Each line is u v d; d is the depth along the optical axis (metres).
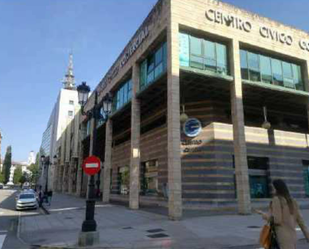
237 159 18.42
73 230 13.49
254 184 23.66
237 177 18.23
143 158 28.61
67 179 61.56
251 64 21.12
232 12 20.42
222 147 22.22
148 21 21.28
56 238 11.54
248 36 20.67
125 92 26.81
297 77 23.20
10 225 16.36
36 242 10.96
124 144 35.81
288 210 4.50
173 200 15.65
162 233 11.64
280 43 22.12
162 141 25.39
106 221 15.82
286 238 4.36
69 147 58.69
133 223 14.87
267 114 26.23
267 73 21.70
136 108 23.16
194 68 18.52
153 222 14.87
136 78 23.50
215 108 22.95
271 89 21.47
